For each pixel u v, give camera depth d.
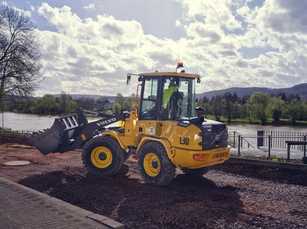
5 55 37.31
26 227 6.19
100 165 11.03
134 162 13.54
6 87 37.16
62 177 11.01
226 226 6.75
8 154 15.54
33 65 38.31
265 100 91.31
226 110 82.81
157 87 10.26
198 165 9.53
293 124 80.25
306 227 6.70
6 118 66.69
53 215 6.81
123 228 6.41
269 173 11.52
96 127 12.01
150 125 10.25
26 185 10.04
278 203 8.25
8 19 37.56
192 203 8.20
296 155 15.62
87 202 8.40
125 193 9.12
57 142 11.95
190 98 10.68
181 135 9.55
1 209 7.15
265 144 22.02
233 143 20.88
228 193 9.20
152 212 7.54
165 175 9.64
